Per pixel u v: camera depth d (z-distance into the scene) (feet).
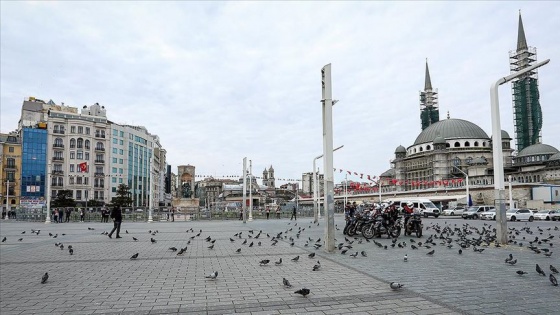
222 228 106.22
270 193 525.75
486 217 167.02
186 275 35.04
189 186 234.99
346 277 33.35
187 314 23.08
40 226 126.11
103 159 333.62
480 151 385.50
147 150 398.01
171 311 23.72
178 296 27.32
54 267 39.91
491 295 26.63
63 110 335.26
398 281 31.50
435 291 27.91
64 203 263.70
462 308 23.56
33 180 304.50
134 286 30.66
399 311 23.09
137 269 38.29
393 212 74.18
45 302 26.20
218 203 393.09
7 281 33.09
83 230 101.65
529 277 32.86
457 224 123.54
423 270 36.50
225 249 54.39
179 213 182.80
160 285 30.91
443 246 56.95
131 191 360.28
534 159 353.92
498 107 61.16
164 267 39.37
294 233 84.79
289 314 22.75
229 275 34.78
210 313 23.18
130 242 65.82
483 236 72.18
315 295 27.12
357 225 75.56
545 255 45.70
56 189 308.81
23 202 249.96
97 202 299.38
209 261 43.19
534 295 26.58
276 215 195.52
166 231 93.61
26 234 87.40
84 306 25.13
